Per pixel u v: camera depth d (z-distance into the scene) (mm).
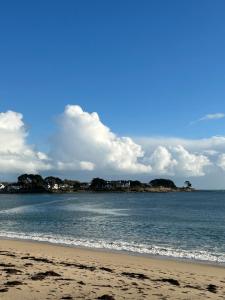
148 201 174375
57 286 17953
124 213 91625
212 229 56344
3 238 45219
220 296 17969
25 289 17031
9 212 96000
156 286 19500
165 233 51344
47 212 95688
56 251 34625
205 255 34375
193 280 22938
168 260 31469
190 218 76562
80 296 16375
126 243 41406
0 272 21031
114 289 18109
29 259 27969
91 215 84688
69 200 187625
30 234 49875
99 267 25859
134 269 26250
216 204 141250
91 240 43875
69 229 56219
